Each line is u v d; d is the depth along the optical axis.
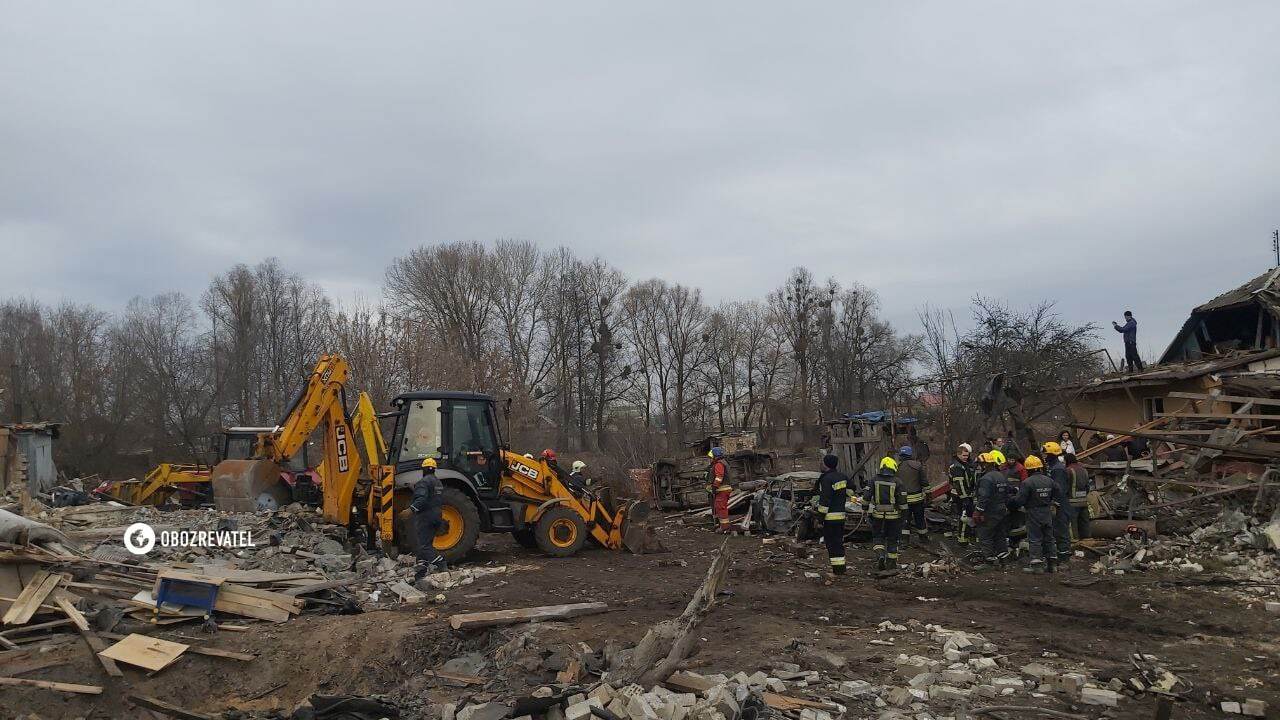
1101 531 14.41
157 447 44.69
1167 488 15.11
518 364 49.62
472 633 8.89
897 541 12.99
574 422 55.31
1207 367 18.48
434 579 11.79
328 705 7.06
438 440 14.36
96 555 10.88
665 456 32.12
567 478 15.57
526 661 7.89
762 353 61.41
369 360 32.03
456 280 51.25
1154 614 9.82
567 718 5.91
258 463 15.94
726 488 18.00
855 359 51.34
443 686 7.61
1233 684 7.20
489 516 14.27
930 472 23.34
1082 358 24.69
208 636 8.52
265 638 8.49
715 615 9.91
